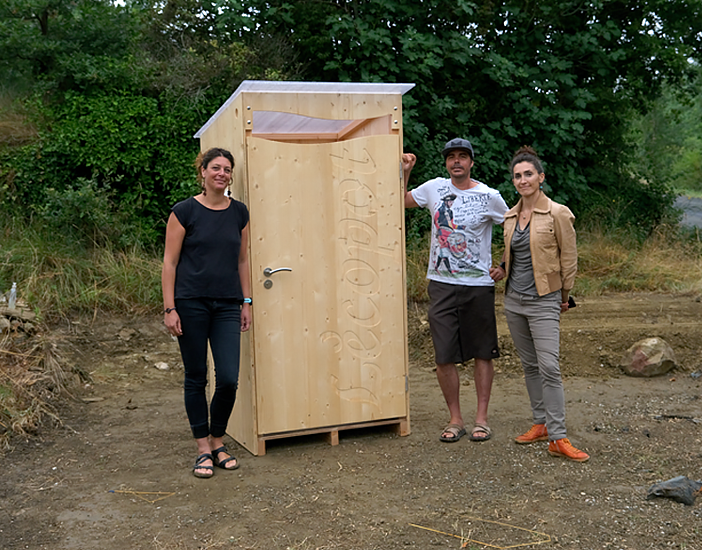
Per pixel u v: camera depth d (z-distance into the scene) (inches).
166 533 124.2
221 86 359.9
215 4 362.6
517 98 396.5
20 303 250.2
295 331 167.9
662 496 135.3
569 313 290.8
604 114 447.8
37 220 313.0
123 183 336.2
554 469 152.8
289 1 386.3
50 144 321.7
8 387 195.3
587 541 118.3
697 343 253.1
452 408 176.7
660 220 441.7
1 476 153.6
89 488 146.3
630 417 191.5
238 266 157.2
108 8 373.7
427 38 382.0
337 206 170.4
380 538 120.9
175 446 173.5
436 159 373.1
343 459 162.1
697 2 438.6
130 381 236.7
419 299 310.5
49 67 360.8
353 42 361.1
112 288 291.1
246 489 144.3
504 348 256.5
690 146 1013.8
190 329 147.9
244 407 170.9
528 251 162.4
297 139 206.1
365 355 175.0
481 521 127.0
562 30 429.4
